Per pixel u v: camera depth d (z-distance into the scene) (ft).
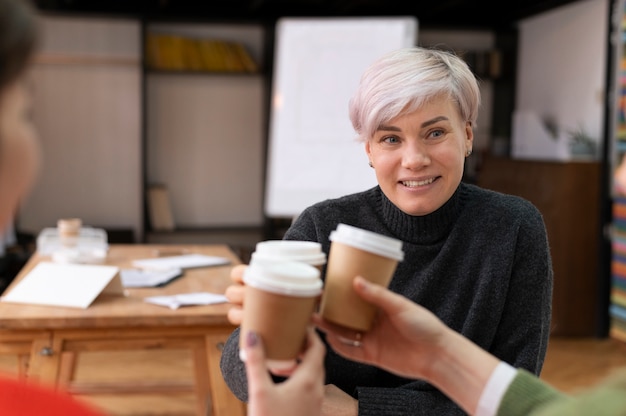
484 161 19.56
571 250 17.60
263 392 2.61
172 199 21.56
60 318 7.16
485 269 4.83
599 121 18.57
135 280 8.82
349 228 3.04
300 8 21.20
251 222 22.08
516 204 5.05
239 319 3.60
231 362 4.54
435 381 3.16
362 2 20.80
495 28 22.57
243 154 21.88
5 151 1.57
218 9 20.75
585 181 17.53
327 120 14.03
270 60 20.99
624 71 16.87
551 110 20.74
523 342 4.84
